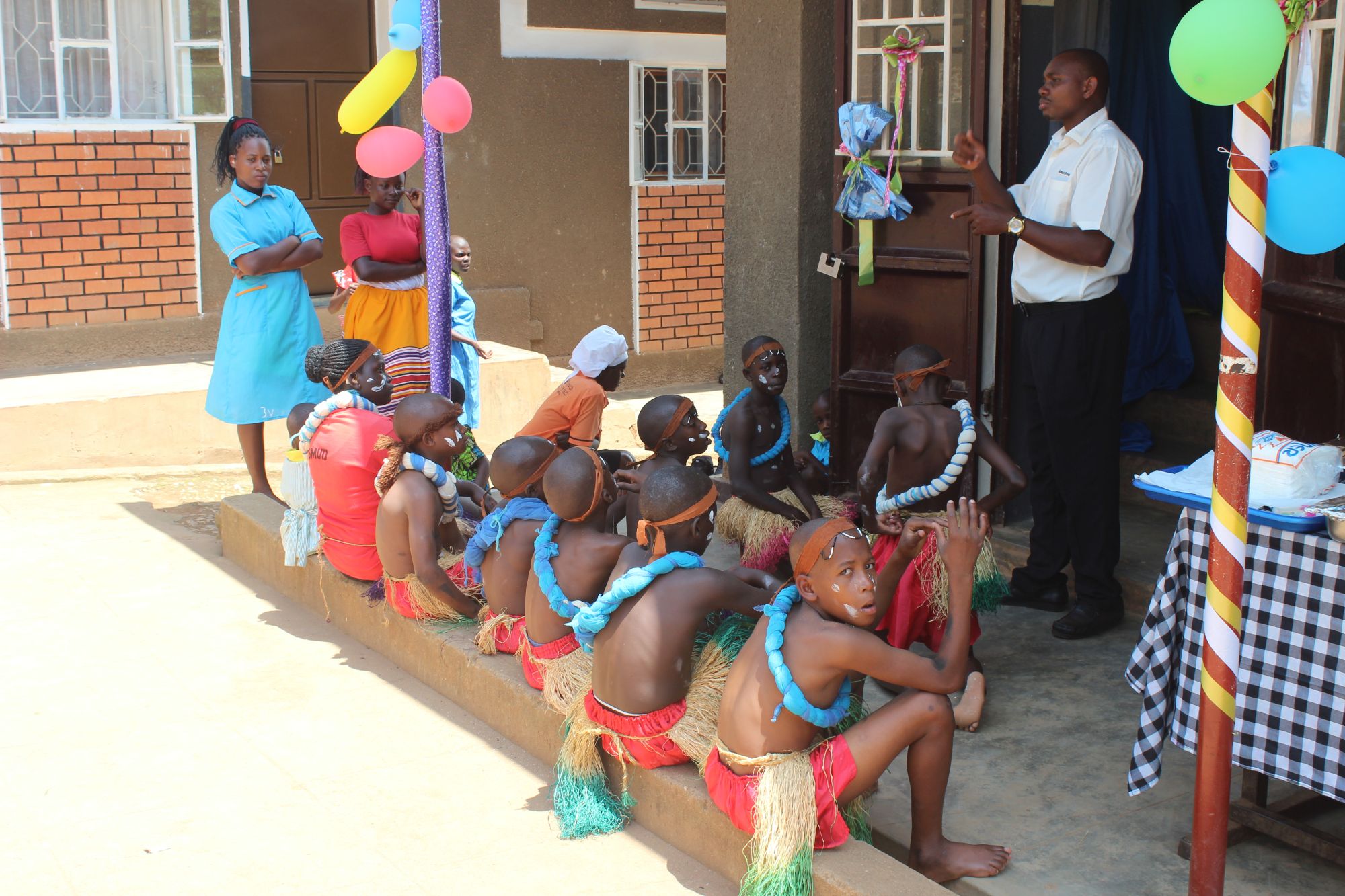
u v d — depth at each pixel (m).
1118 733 4.03
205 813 3.62
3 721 4.16
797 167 5.94
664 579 3.44
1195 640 3.22
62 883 3.26
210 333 8.66
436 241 5.01
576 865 3.37
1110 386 4.64
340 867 3.35
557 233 9.79
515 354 8.62
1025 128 5.31
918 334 5.59
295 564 5.07
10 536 6.15
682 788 3.39
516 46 9.39
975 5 5.06
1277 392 4.43
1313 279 4.29
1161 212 6.44
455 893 3.24
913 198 5.54
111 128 8.17
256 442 6.33
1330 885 3.24
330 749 4.01
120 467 7.38
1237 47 2.53
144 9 8.27
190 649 4.80
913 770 3.20
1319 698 3.02
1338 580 2.96
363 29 9.23
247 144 6.05
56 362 8.20
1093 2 6.44
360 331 6.36
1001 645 4.72
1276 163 2.85
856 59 5.63
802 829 2.99
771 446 5.18
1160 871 3.29
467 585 4.53
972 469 5.41
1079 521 4.75
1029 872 3.29
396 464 4.45
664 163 10.18
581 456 3.75
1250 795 3.43
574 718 3.63
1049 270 4.60
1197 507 3.18
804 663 3.05
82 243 8.20
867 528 4.24
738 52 6.09
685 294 10.41
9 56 7.94
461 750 4.02
